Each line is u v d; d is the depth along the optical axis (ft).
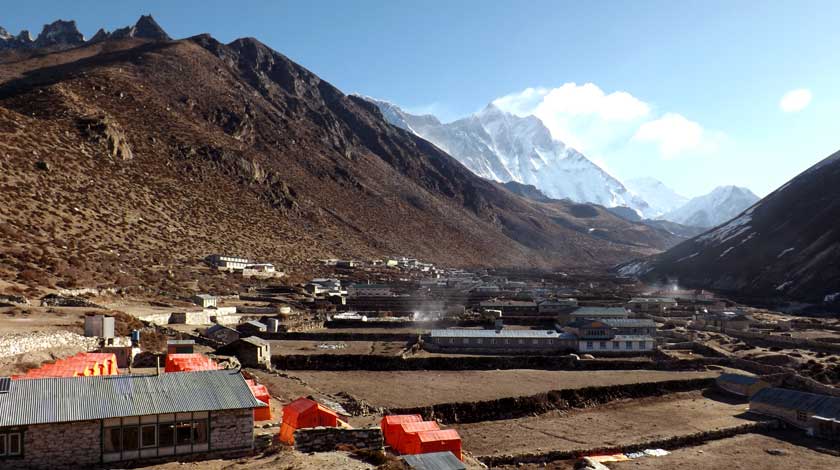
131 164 654.12
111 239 459.32
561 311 450.71
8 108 629.51
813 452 190.90
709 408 242.58
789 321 459.32
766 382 260.42
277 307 415.85
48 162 524.11
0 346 156.15
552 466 174.81
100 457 99.14
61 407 99.66
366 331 369.50
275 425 135.13
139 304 334.03
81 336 192.85
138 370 178.40
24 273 297.74
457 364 298.97
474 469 132.16
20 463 95.30
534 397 234.58
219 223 647.56
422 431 136.67
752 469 174.70
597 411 235.81
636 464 176.35
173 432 103.71
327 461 101.24
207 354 233.76
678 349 351.87
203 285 442.50
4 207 407.03
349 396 218.79
